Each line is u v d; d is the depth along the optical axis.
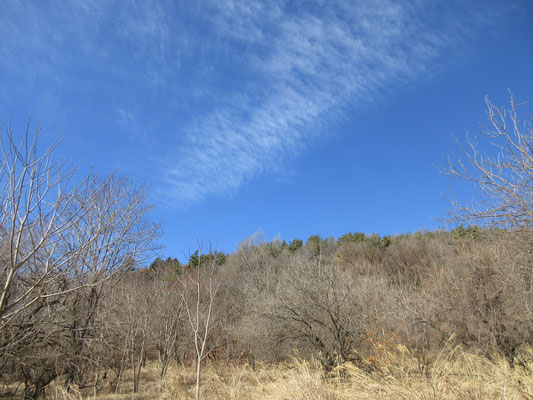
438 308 10.23
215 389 9.28
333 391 7.23
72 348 9.80
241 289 20.80
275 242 30.67
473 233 10.22
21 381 9.66
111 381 12.45
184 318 15.04
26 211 6.61
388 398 6.16
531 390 5.68
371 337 10.69
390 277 20.52
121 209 10.77
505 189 6.58
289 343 12.09
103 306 11.25
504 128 6.50
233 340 16.00
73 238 9.40
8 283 6.59
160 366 15.05
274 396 7.65
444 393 5.85
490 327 8.71
